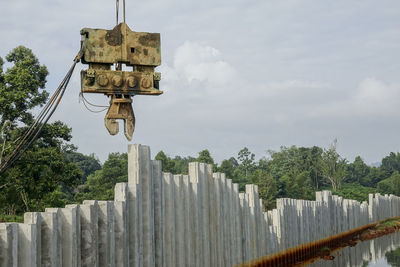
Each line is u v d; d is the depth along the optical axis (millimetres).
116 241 13539
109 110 13641
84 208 12477
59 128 39000
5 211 49438
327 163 116562
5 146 36562
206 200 18844
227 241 20562
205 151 100625
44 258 11141
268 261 25578
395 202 66812
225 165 102500
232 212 21344
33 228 10680
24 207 51062
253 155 145750
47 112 15891
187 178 17438
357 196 92125
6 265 10109
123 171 91625
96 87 13383
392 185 108500
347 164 145125
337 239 40094
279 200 27875
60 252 11562
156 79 13891
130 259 14164
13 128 37594
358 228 47188
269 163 146750
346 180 143375
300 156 127375
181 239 16703
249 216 23500
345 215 42812
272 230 26312
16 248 10367
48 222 11195
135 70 13852
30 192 39375
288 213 28938
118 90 13555
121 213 13609
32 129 16125
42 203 51656
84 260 12344
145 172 14938
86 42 13445
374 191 102938
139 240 14375
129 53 13734
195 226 17797
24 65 38031
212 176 19547
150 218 14930
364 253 35406
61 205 56719
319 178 121188
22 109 37469
